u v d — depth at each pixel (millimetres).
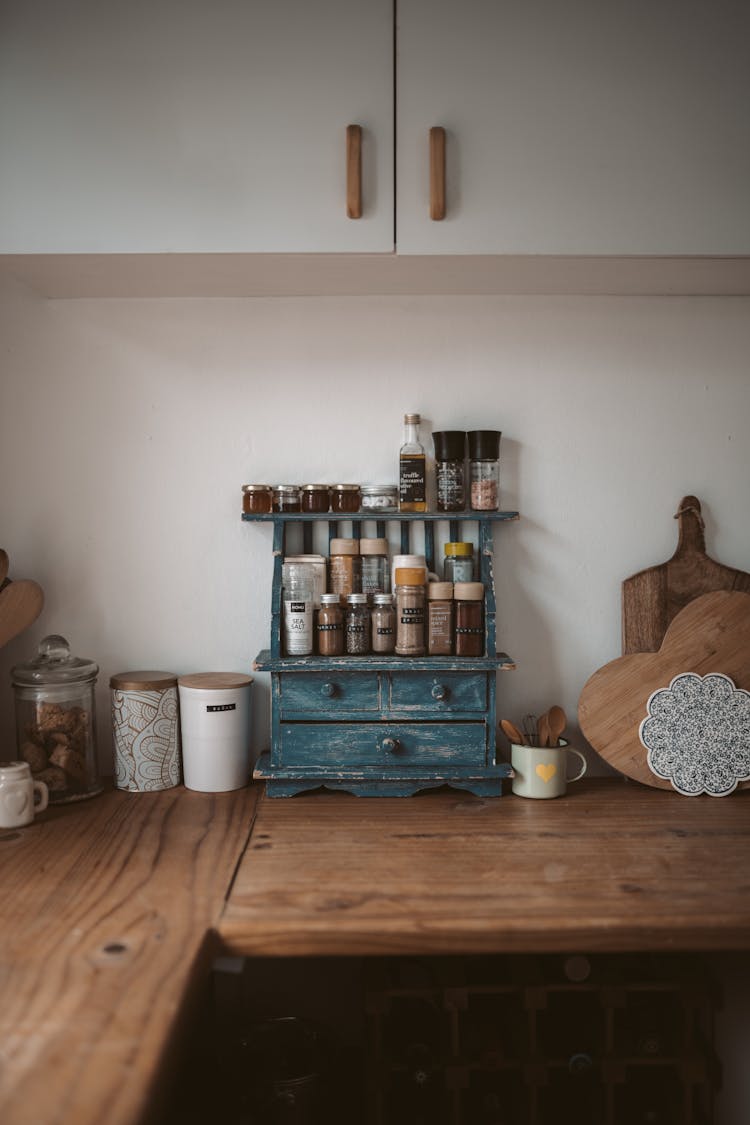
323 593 1844
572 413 1948
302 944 1228
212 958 1216
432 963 1792
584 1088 1770
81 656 1940
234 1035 1898
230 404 1930
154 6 1542
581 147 1586
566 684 1974
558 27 1573
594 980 1638
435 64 1567
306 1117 1679
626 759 1868
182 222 1562
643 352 1946
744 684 1865
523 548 1958
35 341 1904
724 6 1579
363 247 1578
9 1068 909
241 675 1911
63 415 1915
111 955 1140
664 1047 1699
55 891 1344
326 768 1783
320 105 1562
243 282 1795
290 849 1517
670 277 1785
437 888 1350
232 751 1837
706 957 1893
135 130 1551
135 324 1915
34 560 1924
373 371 1933
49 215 1552
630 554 1965
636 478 1960
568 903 1293
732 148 1593
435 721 1799
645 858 1476
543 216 1589
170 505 1939
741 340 1953
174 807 1745
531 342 1939
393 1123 1716
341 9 1555
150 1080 892
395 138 1570
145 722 1829
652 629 1931
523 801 1783
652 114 1587
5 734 1930
